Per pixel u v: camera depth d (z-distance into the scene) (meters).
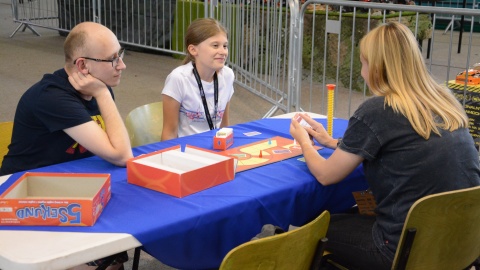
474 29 10.27
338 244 2.05
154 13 7.78
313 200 2.07
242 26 5.89
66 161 2.26
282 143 2.45
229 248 1.83
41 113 2.13
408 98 1.92
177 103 2.83
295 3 4.41
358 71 6.33
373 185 2.02
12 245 1.51
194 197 1.84
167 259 1.69
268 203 1.90
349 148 1.97
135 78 6.71
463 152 1.93
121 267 2.39
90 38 2.13
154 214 1.71
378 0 6.11
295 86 4.59
